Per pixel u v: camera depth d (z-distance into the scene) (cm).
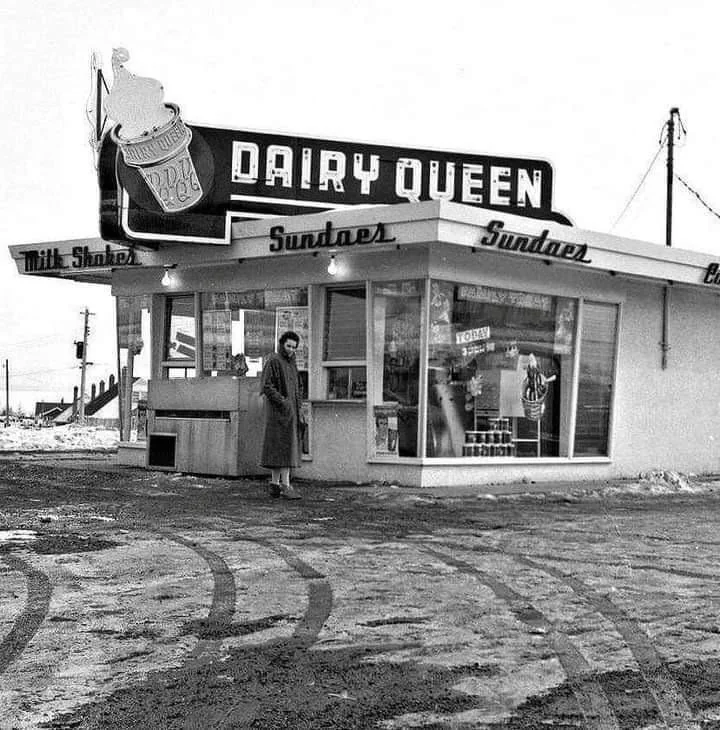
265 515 1201
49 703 507
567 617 693
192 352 1873
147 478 1636
